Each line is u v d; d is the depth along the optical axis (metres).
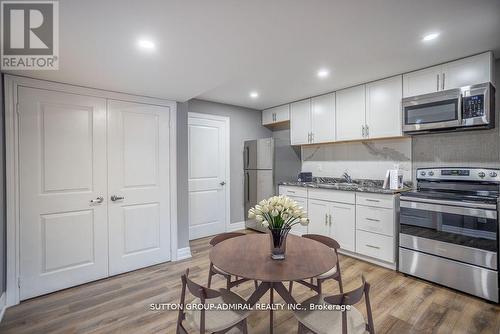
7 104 2.15
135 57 1.99
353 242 3.07
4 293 2.10
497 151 2.45
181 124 3.25
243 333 1.41
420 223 2.47
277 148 4.06
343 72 2.78
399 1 1.52
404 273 2.61
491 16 1.71
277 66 2.55
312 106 3.84
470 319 1.88
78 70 2.16
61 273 2.40
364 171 3.56
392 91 2.92
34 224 2.27
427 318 1.91
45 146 2.33
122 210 2.77
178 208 3.21
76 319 1.95
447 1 1.53
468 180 2.50
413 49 2.21
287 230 1.55
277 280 1.26
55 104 2.38
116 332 1.80
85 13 1.44
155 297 2.27
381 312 1.99
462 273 2.21
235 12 1.52
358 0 1.49
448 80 2.49
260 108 4.67
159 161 3.04
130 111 2.83
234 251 1.67
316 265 1.44
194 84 2.59
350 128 3.35
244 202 4.57
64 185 2.42
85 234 2.53
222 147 4.27
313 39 1.96
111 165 2.69
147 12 1.46
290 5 1.49
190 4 1.42
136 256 2.87
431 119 2.55
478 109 2.27
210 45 1.89
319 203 3.44
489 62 2.26
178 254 3.19
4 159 2.13
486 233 2.08
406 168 3.11
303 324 1.31
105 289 2.42
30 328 1.85
